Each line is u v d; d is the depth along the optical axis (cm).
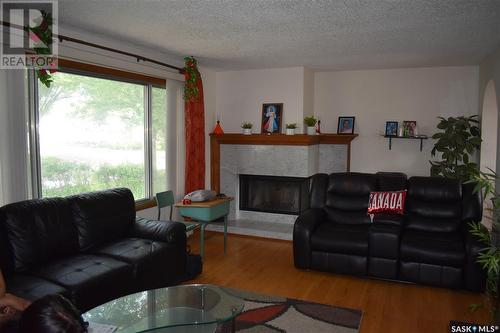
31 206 301
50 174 357
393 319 302
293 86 551
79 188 390
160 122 496
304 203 550
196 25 341
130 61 426
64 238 314
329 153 589
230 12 303
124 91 441
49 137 354
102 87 412
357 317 304
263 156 562
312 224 407
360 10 296
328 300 337
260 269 415
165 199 445
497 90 408
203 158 547
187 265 379
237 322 294
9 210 286
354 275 389
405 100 555
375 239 376
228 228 553
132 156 459
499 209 298
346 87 582
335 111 591
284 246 500
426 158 550
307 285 371
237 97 588
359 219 426
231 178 587
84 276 269
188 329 220
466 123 489
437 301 335
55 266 287
